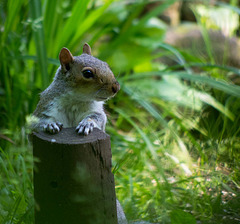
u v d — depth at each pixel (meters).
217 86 7.64
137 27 9.59
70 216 4.11
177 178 6.66
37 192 4.24
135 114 9.30
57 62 7.49
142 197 6.11
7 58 7.80
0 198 4.92
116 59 11.02
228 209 5.54
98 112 5.44
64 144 3.96
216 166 6.51
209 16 13.68
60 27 8.94
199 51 12.91
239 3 15.67
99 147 4.08
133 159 6.97
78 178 4.01
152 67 11.45
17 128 6.97
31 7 7.82
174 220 4.83
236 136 7.31
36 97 7.62
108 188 4.23
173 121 8.18
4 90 8.45
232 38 13.62
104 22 11.24
